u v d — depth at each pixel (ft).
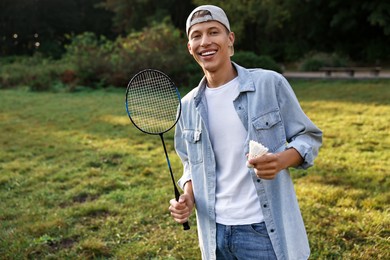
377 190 15.75
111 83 59.52
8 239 13.10
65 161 22.09
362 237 12.26
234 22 83.61
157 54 58.95
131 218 14.37
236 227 6.60
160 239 12.85
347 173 17.97
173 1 102.47
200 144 6.84
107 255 12.18
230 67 6.79
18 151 24.64
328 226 13.02
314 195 15.42
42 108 41.63
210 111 6.73
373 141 23.49
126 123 32.45
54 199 16.65
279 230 6.48
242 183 6.57
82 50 64.54
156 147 24.67
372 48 95.35
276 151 6.42
